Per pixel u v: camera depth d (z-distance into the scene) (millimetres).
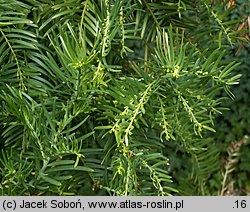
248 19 973
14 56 886
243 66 2260
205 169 1197
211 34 992
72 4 874
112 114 819
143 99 813
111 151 944
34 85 889
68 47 784
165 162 871
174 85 833
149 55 1083
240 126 2529
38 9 915
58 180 911
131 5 929
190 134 986
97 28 826
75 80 810
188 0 979
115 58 996
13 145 944
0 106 893
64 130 892
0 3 841
